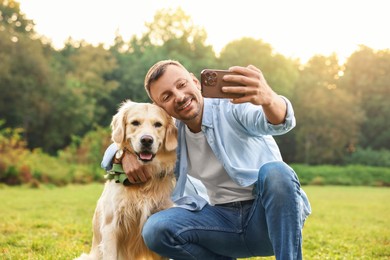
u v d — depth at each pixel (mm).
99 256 1836
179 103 1459
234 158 1464
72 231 3096
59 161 10695
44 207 4840
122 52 25922
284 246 1371
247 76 1288
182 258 1487
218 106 1496
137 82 22609
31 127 18328
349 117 20875
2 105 17703
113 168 1729
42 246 2482
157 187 1733
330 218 4406
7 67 17719
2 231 3039
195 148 1558
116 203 1718
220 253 1547
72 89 19062
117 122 1785
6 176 8758
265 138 1516
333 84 24312
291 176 1392
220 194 1535
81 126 19453
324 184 13773
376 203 6512
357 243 2844
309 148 20578
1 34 18562
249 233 1497
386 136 21734
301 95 21672
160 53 23547
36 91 18328
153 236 1451
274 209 1379
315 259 2281
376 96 22344
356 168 14656
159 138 1712
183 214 1472
